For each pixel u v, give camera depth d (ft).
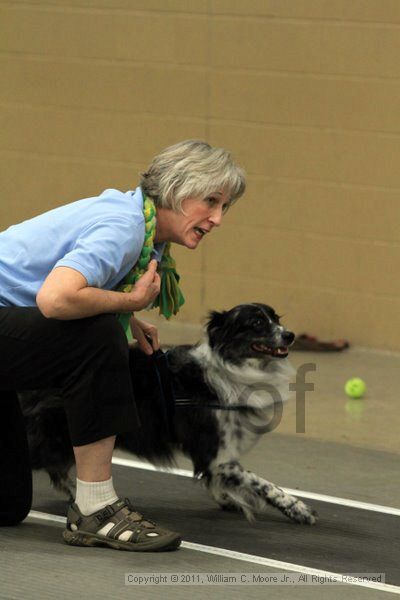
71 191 51.19
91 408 22.88
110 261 22.27
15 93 51.39
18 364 22.97
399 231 44.70
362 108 44.57
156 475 30.78
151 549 23.50
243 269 48.01
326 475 31.27
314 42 45.01
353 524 26.91
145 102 48.85
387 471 31.81
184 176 23.07
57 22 49.83
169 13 47.55
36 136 51.37
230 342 27.61
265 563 23.57
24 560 22.98
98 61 49.39
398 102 43.88
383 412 38.27
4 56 51.21
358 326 46.24
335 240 46.01
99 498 23.71
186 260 48.93
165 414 27.32
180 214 23.47
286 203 46.68
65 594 21.21
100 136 50.03
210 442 27.30
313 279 46.70
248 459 32.63
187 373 27.48
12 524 25.59
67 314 22.02
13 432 24.98
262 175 46.96
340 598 21.61
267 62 46.06
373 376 42.70
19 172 52.11
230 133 47.32
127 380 23.07
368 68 44.21
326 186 45.78
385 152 44.45
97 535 23.68
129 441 27.78
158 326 49.29
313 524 26.81
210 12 46.73
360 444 34.55
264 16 45.78
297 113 45.85
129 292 23.02
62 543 24.14
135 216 22.95
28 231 23.47
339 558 24.16
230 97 47.06
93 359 22.70
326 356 45.34
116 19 48.65
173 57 47.88
